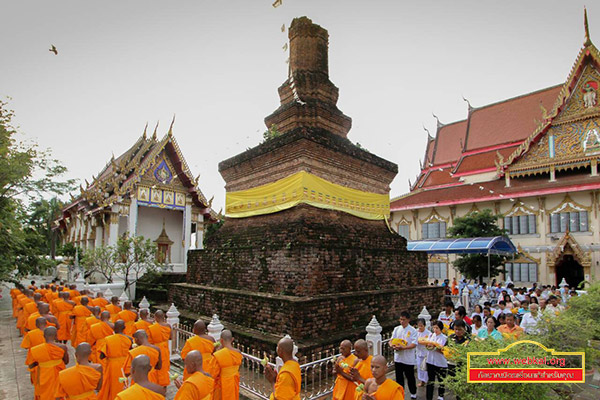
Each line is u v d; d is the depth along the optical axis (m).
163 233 30.48
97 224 27.77
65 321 13.83
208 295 13.49
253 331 11.05
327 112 15.61
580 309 10.51
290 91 16.17
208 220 32.84
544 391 5.38
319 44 16.31
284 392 5.52
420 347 9.12
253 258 12.78
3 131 22.06
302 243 11.50
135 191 26.84
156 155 27.72
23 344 8.38
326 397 8.40
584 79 30.73
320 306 10.57
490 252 23.52
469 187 37.22
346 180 14.72
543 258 30.83
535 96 39.72
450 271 36.06
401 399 4.94
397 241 15.98
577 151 30.58
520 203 32.78
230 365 6.94
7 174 20.94
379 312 12.53
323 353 9.83
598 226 28.69
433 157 45.81
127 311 11.45
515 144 38.38
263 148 14.58
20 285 21.75
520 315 12.73
